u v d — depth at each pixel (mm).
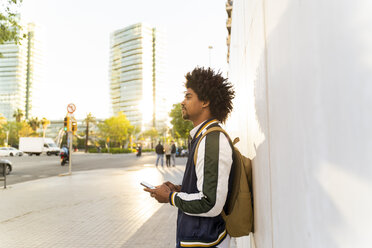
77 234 4301
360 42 321
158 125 144625
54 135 123625
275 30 823
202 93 1445
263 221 1060
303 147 541
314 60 477
